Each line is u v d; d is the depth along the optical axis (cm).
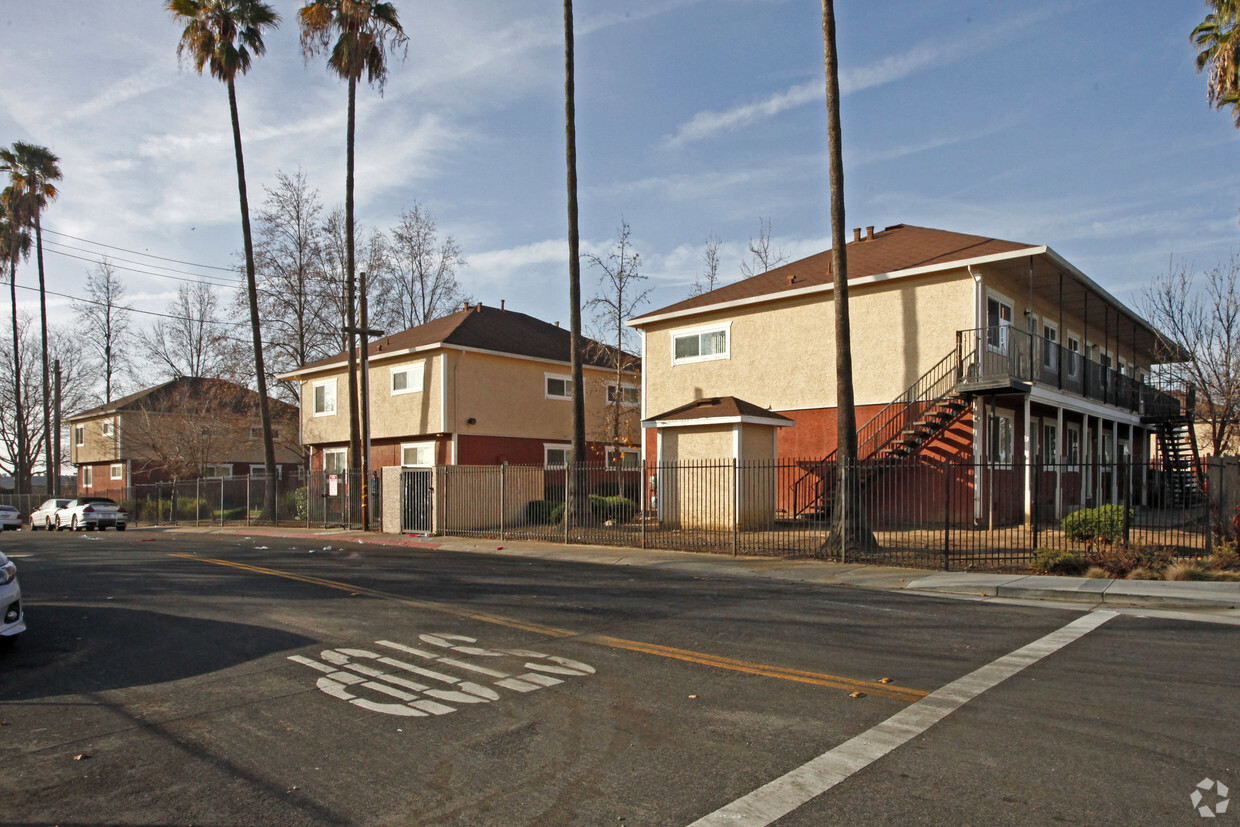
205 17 2970
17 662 780
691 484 2052
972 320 1991
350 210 2819
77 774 491
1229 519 1295
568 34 2133
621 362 3422
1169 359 2766
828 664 720
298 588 1222
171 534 2891
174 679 709
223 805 443
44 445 5216
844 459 1499
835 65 1514
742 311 2425
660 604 1043
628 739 536
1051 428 2527
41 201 4312
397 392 3109
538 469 2442
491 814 426
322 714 603
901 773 470
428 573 1399
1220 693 618
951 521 1988
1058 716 566
